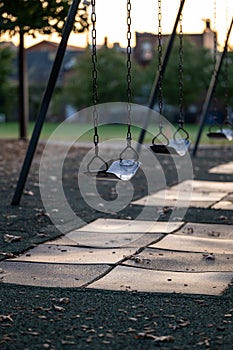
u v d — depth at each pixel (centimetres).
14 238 830
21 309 565
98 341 489
